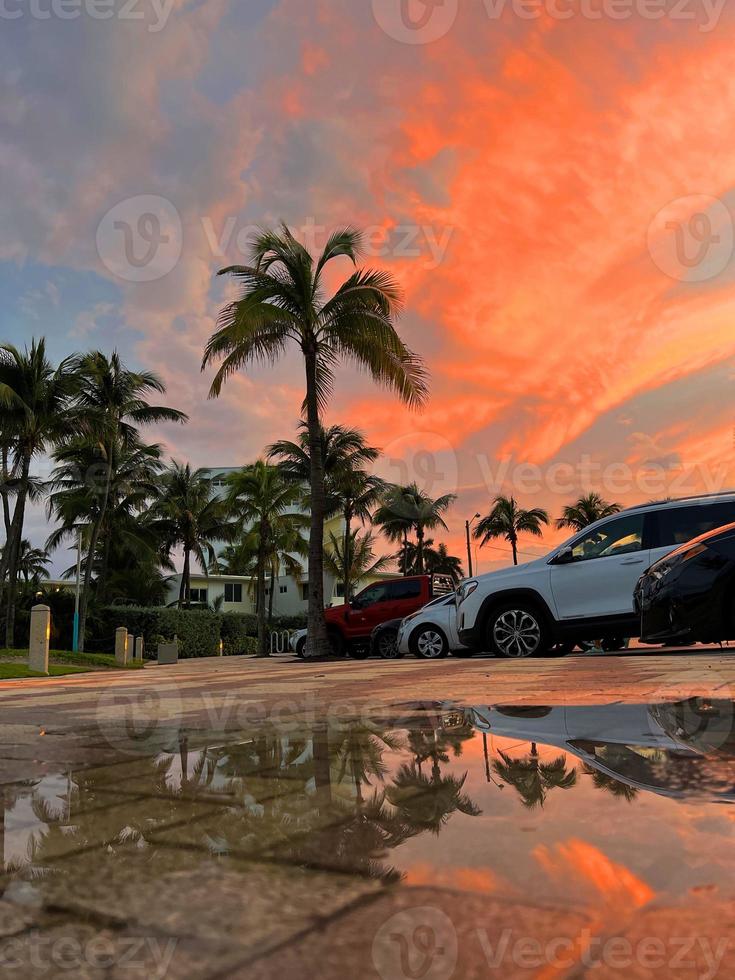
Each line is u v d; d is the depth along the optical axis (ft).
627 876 2.42
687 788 3.87
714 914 2.07
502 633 25.38
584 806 3.48
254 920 2.14
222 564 175.01
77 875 2.64
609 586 23.80
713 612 12.66
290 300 50.85
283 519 110.22
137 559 117.39
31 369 79.20
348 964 1.81
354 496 104.83
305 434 95.25
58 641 95.30
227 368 50.85
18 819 3.60
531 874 2.46
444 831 3.08
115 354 95.45
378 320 49.62
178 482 131.64
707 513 23.31
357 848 2.86
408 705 9.51
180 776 4.79
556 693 10.37
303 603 174.09
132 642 83.71
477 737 6.19
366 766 4.92
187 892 2.41
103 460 96.32
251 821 3.43
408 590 51.16
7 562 87.92
